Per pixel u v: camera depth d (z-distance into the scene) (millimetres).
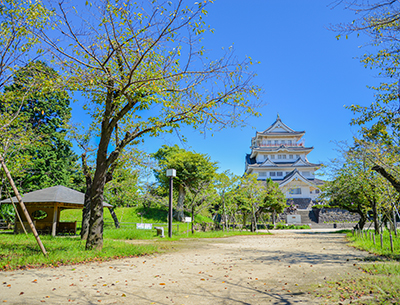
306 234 29953
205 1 8406
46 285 6074
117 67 11461
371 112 10172
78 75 9836
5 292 5457
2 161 8617
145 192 30547
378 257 10461
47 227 22953
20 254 9875
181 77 10281
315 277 7223
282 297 5473
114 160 11781
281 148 67625
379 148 11383
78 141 17219
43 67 10297
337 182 22484
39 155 29328
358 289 5816
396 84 10125
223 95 10445
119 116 11539
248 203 35094
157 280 6867
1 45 9188
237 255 11891
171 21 8883
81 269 8016
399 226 33469
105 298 5277
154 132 11055
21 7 9250
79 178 33438
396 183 10438
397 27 7223
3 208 26828
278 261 10078
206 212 44719
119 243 14914
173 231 27469
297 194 55469
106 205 23672
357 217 49188
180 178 35312
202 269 8453
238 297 5492
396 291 5484
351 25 6887
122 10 8922
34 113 26953
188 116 10867
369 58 10398
